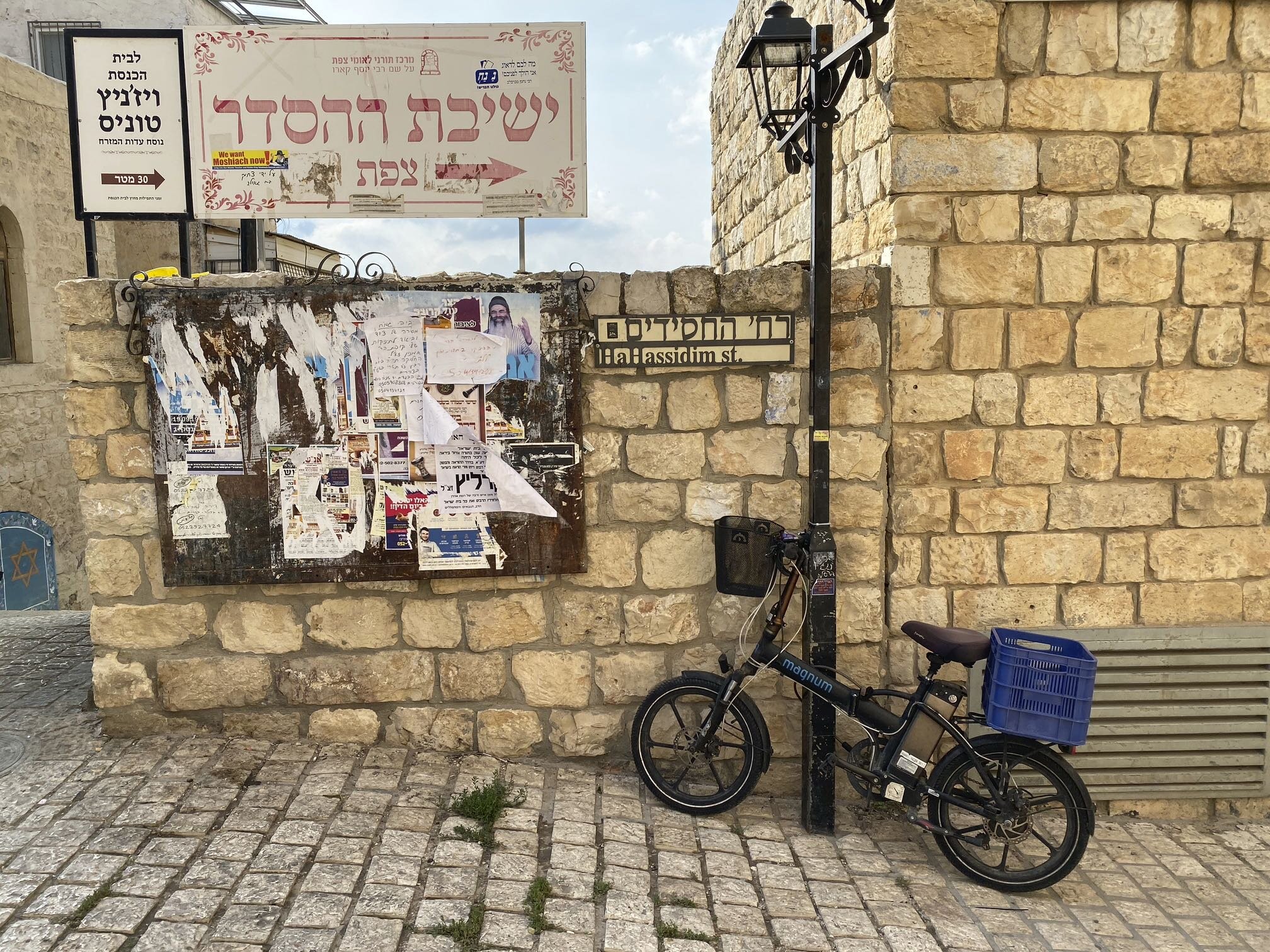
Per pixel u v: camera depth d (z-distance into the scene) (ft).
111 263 41.19
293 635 14.34
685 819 13.58
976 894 12.42
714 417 14.26
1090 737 15.01
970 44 13.85
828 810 13.56
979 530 14.62
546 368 13.97
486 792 13.12
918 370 14.33
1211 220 14.32
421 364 13.85
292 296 13.65
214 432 13.82
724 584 13.58
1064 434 14.56
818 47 12.80
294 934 9.95
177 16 49.55
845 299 14.14
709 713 13.64
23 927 9.77
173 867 11.00
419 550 14.12
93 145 14.99
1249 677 14.90
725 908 11.43
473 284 13.79
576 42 15.07
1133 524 14.73
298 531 14.02
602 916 10.84
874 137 15.01
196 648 14.33
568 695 14.60
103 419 13.82
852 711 13.23
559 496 14.17
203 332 13.65
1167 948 11.47
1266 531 14.83
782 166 20.97
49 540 31.73
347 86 15.08
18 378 33.32
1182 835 14.61
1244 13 13.99
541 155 15.24
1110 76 14.06
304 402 13.83
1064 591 14.82
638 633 14.55
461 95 15.12
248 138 15.11
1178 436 14.61
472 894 10.96
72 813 12.09
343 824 12.20
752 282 14.02
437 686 14.52
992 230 14.17
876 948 10.96
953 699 13.19
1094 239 14.26
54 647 19.30
